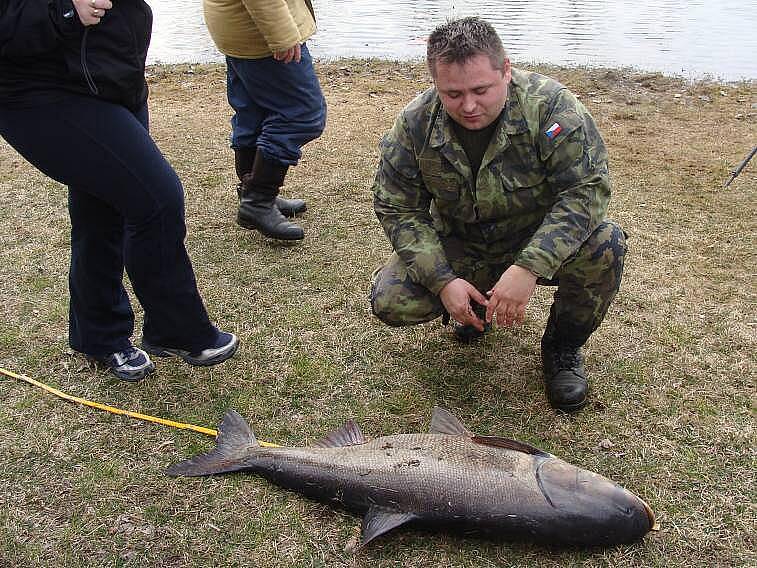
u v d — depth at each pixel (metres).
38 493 2.96
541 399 3.51
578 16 13.95
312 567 2.64
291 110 4.86
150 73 9.95
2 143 7.16
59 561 2.66
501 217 3.24
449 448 2.85
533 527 2.62
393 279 3.38
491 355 3.86
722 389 3.54
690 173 6.29
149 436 3.29
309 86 4.86
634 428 3.29
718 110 8.06
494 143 3.02
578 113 3.01
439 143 3.08
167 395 3.55
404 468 2.78
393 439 2.95
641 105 8.27
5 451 3.18
